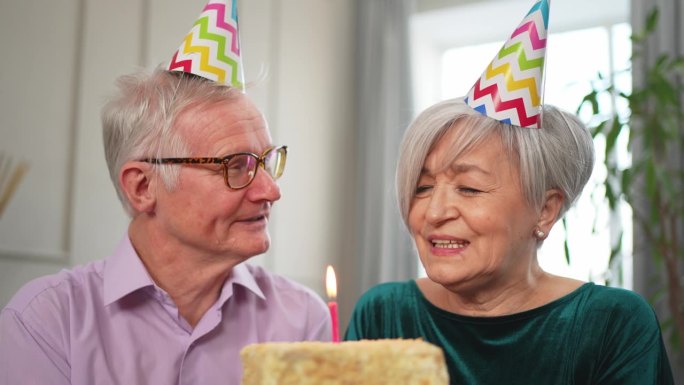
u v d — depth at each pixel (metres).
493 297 1.31
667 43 3.61
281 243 4.09
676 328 3.06
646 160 3.03
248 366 0.81
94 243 3.23
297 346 0.79
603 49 4.23
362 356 0.79
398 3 4.48
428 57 4.70
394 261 4.29
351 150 4.55
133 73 1.47
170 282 1.41
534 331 1.29
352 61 4.62
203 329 1.40
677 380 3.21
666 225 3.41
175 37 3.63
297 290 1.59
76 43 3.21
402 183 1.26
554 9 4.19
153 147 1.37
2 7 2.94
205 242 1.37
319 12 4.44
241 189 1.36
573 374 1.27
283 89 4.16
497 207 1.20
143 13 3.49
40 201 3.04
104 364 1.35
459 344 1.34
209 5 1.45
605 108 3.91
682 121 3.13
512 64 1.22
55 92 3.12
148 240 1.42
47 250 3.05
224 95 1.41
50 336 1.35
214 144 1.36
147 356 1.38
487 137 1.21
